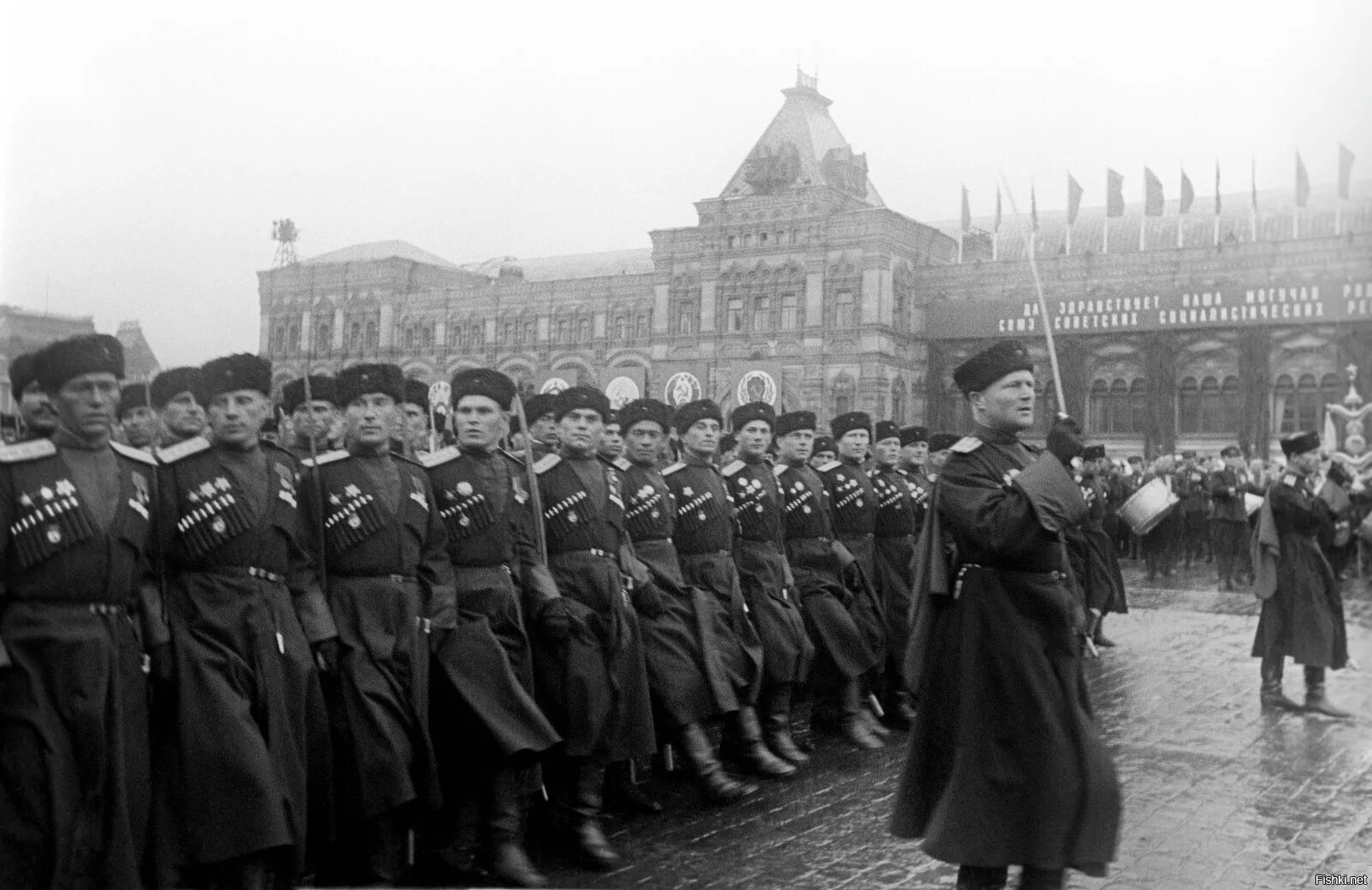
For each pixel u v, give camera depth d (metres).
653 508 6.80
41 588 4.21
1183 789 6.70
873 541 8.78
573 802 5.60
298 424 6.23
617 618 5.95
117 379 4.53
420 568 5.48
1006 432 4.63
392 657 5.13
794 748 7.31
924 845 4.19
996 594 4.31
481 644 5.42
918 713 4.52
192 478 4.78
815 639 7.84
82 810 4.13
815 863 5.39
